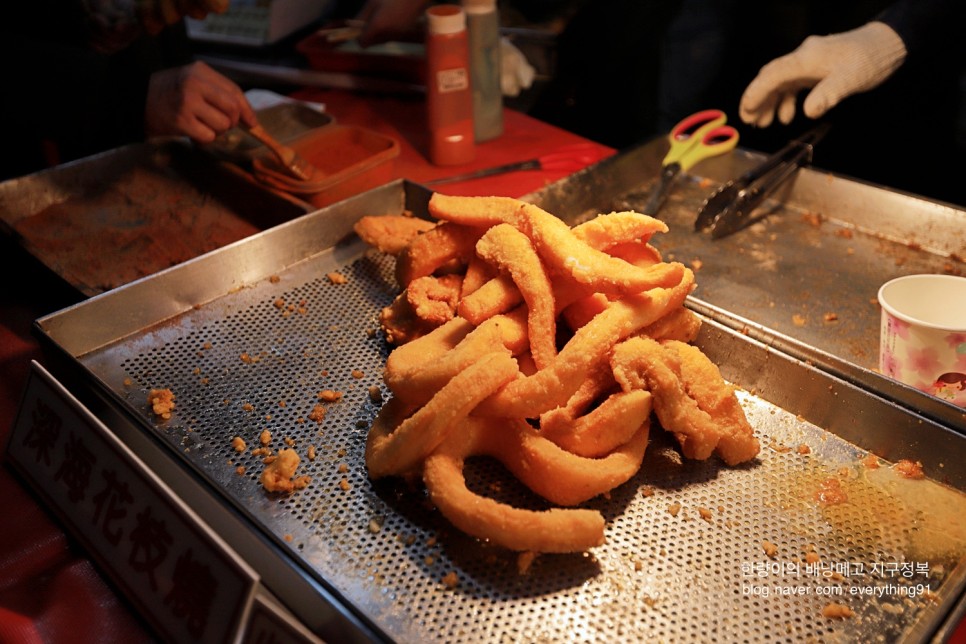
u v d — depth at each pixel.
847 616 0.45
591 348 0.53
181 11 1.00
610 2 1.28
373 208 0.83
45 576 0.52
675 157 0.96
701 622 0.45
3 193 0.93
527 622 0.44
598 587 0.47
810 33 1.15
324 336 0.69
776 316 0.73
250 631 0.41
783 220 0.90
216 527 0.52
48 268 0.79
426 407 0.50
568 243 0.59
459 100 1.05
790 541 0.50
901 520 0.51
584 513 0.47
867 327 0.71
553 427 0.53
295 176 0.93
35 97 1.04
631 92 1.33
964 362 0.56
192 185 1.01
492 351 0.54
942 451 0.53
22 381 0.70
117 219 0.94
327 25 1.42
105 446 0.50
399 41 1.31
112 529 0.49
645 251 0.64
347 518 0.51
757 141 1.24
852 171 1.19
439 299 0.66
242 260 0.74
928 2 0.96
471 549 0.49
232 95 0.96
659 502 0.53
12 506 0.57
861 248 0.84
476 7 1.05
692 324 0.63
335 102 1.29
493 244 0.60
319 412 0.60
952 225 0.81
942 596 0.46
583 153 1.08
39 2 1.00
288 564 0.46
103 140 1.10
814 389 0.58
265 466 0.55
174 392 0.62
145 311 0.69
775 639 0.44
